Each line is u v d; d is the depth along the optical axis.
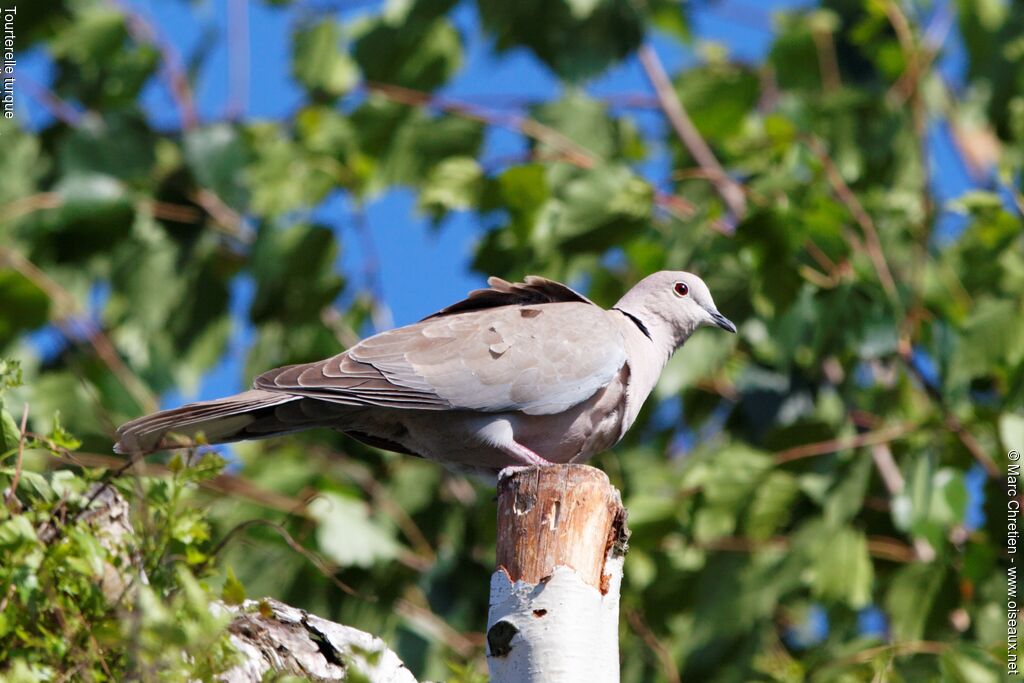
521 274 13.62
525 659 6.50
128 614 5.98
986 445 13.35
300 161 14.80
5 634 6.12
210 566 6.77
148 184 15.04
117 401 13.89
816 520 13.01
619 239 13.56
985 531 12.89
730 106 15.60
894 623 12.77
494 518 13.48
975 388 14.54
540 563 6.66
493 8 14.87
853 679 11.42
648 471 13.98
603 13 14.97
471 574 13.87
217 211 15.34
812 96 15.67
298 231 14.66
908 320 13.52
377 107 14.91
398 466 14.23
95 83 16.14
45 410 13.30
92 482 6.80
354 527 12.95
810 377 14.40
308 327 14.76
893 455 13.59
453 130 14.80
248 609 7.25
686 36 16.09
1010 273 14.23
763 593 12.91
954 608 12.78
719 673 13.12
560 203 13.64
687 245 13.09
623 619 13.36
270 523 7.27
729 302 14.01
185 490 7.47
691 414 15.42
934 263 14.41
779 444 13.58
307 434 14.36
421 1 15.38
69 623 6.18
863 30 15.23
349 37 16.08
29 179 15.24
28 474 6.62
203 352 15.34
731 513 12.98
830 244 12.99
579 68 14.91
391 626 13.21
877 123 15.22
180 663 5.77
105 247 14.98
